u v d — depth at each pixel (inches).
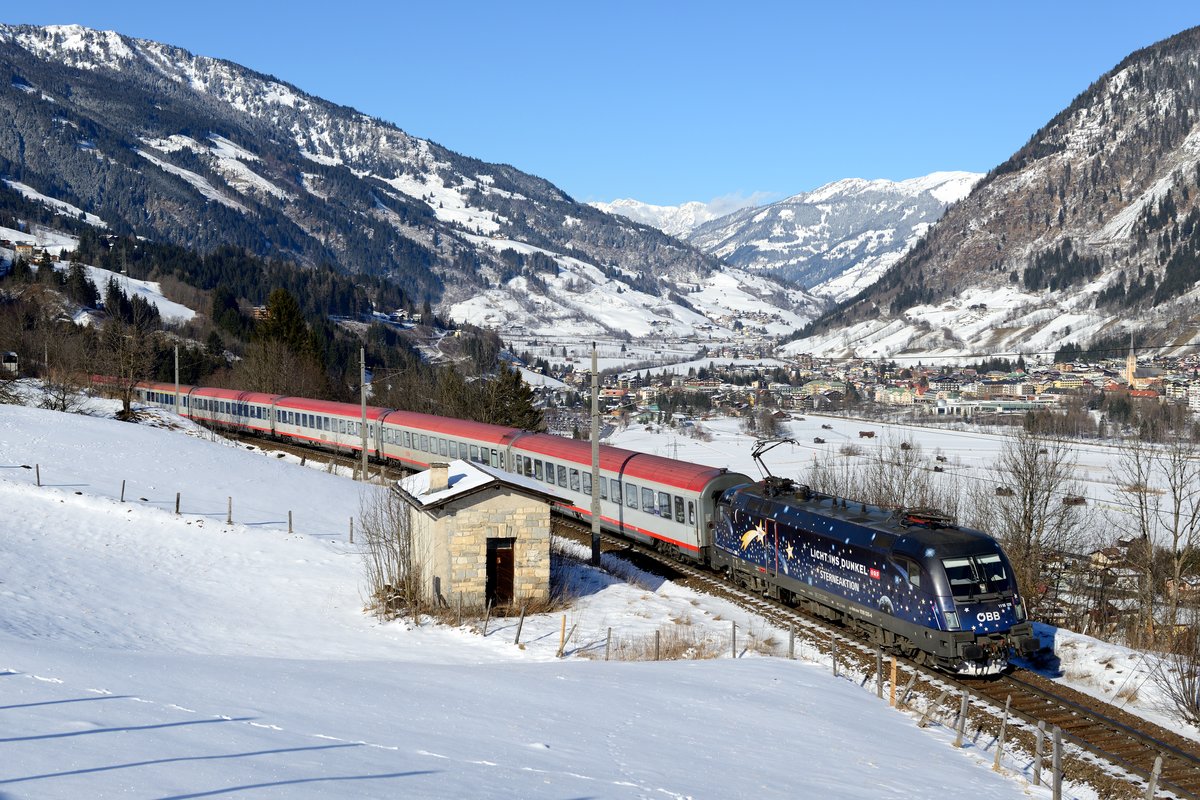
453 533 1180.5
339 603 1266.0
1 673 645.3
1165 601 1713.8
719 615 1229.7
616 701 779.4
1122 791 709.9
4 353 3294.8
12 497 1611.7
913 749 737.0
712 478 1445.6
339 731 599.2
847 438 5944.9
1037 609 1669.5
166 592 1259.8
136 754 487.5
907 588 1005.2
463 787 495.8
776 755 664.4
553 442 1887.3
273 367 3693.4
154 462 2052.2
